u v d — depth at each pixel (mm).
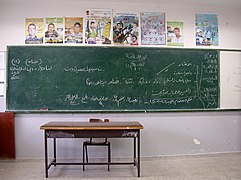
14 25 4020
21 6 4027
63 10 4062
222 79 4320
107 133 3271
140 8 4152
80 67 4070
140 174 3439
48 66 4035
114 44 4113
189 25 4246
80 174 3461
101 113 4105
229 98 4332
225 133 4328
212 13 4305
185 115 4238
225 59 4328
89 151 4094
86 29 4078
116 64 4109
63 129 3201
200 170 3584
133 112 4125
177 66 4203
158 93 4172
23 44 4027
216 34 4320
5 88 4012
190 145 4250
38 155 4047
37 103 4027
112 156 4105
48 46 4023
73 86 4062
